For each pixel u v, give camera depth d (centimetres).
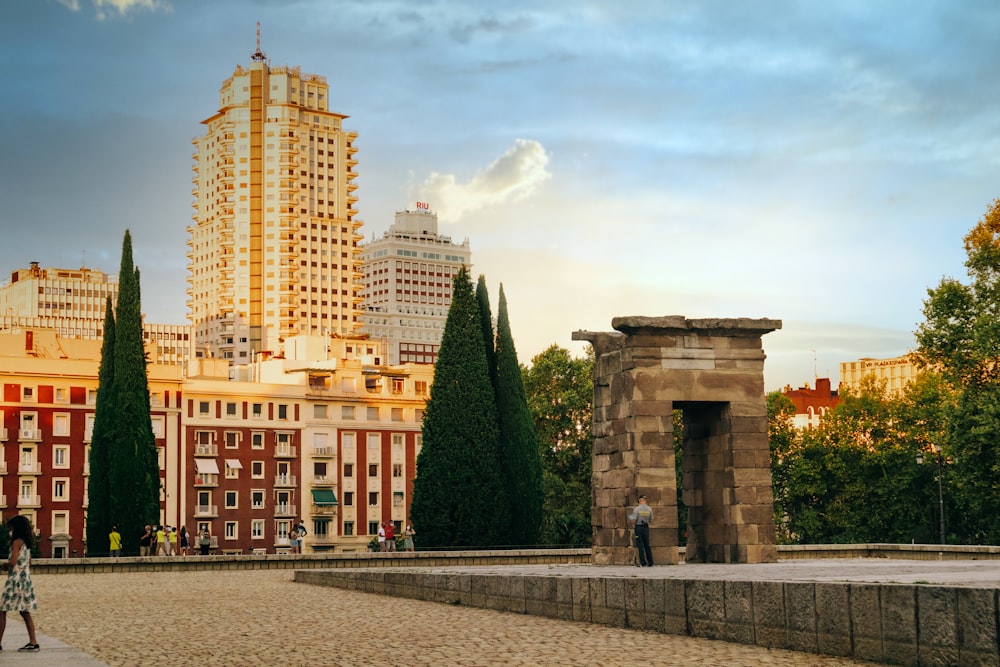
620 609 2795
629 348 4819
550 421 12394
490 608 3481
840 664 2062
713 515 4919
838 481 12119
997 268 8350
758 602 2336
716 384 4841
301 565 6756
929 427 11550
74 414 13812
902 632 2003
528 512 8662
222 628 3094
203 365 15100
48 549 13488
